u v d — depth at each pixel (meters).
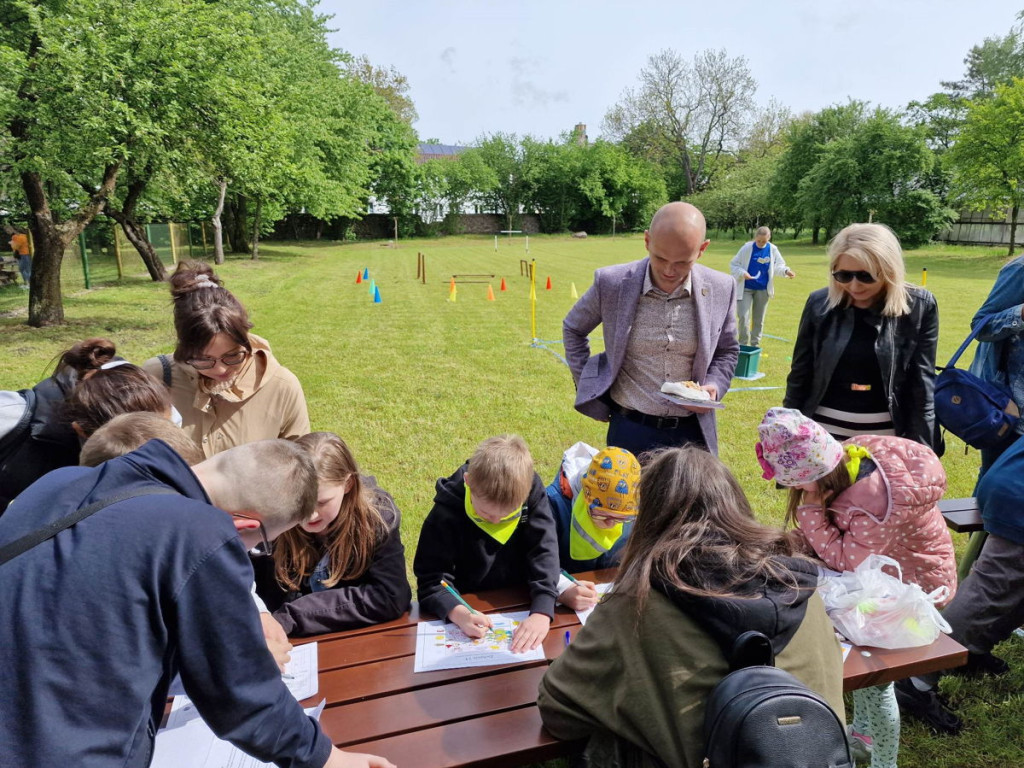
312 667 2.01
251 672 1.22
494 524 2.30
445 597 2.25
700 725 1.42
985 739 2.50
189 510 1.17
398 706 1.85
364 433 5.83
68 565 1.06
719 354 3.15
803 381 3.32
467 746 1.72
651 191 53.44
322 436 2.11
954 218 33.78
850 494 2.26
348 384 7.45
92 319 11.70
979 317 2.89
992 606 2.39
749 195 44.69
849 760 1.33
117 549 1.09
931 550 2.37
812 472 2.19
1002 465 2.45
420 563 2.36
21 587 1.05
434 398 6.89
